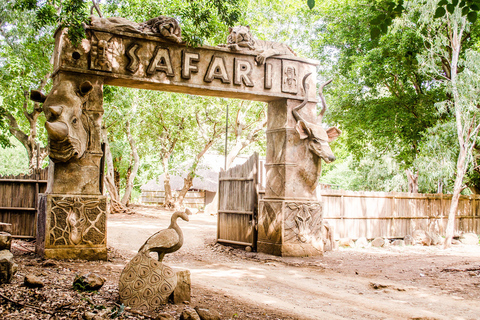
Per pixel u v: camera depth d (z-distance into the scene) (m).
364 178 36.44
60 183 9.82
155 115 27.33
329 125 23.66
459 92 15.46
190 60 11.17
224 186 14.42
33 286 5.79
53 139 9.29
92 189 10.08
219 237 14.43
